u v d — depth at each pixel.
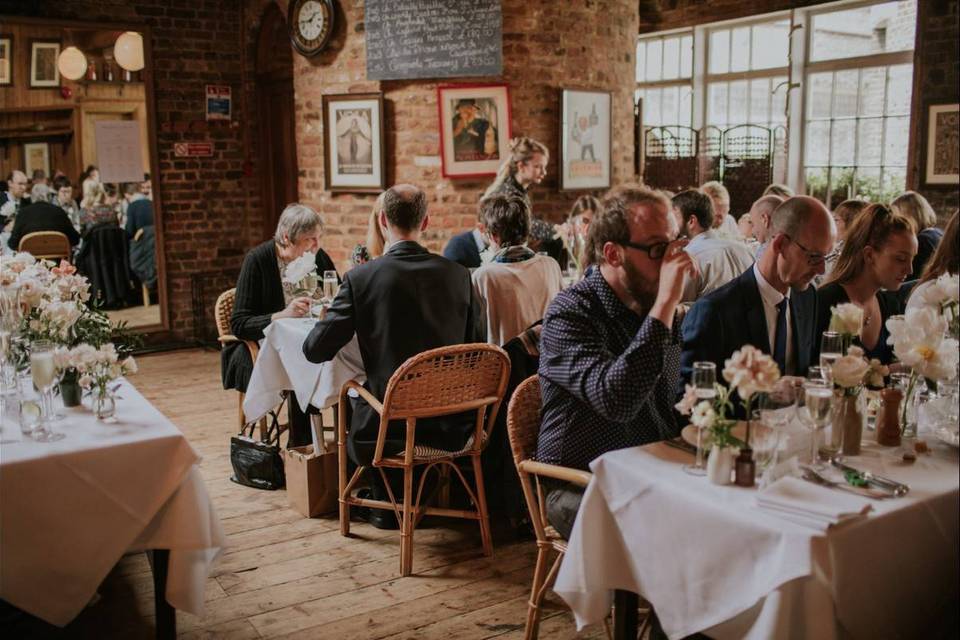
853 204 4.64
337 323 3.21
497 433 3.54
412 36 6.22
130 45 7.27
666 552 1.95
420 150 6.35
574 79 6.64
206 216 7.67
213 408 5.59
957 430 2.17
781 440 2.03
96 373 2.54
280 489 4.09
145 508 2.36
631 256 2.21
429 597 3.03
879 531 1.77
